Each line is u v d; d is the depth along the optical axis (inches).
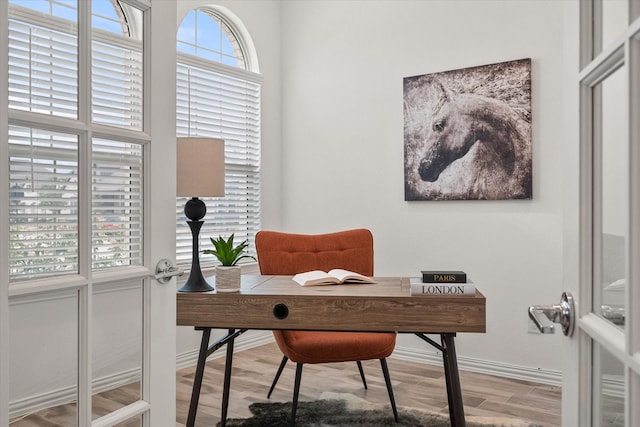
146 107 61.4
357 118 169.0
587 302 36.2
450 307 85.7
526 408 120.4
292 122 182.7
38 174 48.6
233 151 170.1
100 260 55.3
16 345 46.8
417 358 157.6
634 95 27.5
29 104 47.6
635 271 27.7
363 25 167.6
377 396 127.6
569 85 38.7
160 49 62.9
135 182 60.4
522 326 142.4
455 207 152.1
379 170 165.2
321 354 105.2
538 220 139.8
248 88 174.6
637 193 27.8
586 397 36.8
